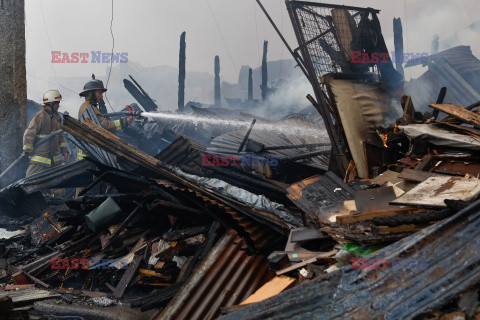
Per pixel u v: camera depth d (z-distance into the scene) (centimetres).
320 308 273
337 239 378
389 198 420
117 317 422
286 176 766
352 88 677
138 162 649
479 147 446
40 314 416
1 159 923
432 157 480
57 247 571
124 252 555
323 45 728
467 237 279
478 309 237
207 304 427
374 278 277
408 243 293
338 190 491
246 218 549
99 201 593
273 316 282
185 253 540
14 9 929
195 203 599
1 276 517
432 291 252
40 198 758
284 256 394
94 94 818
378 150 603
